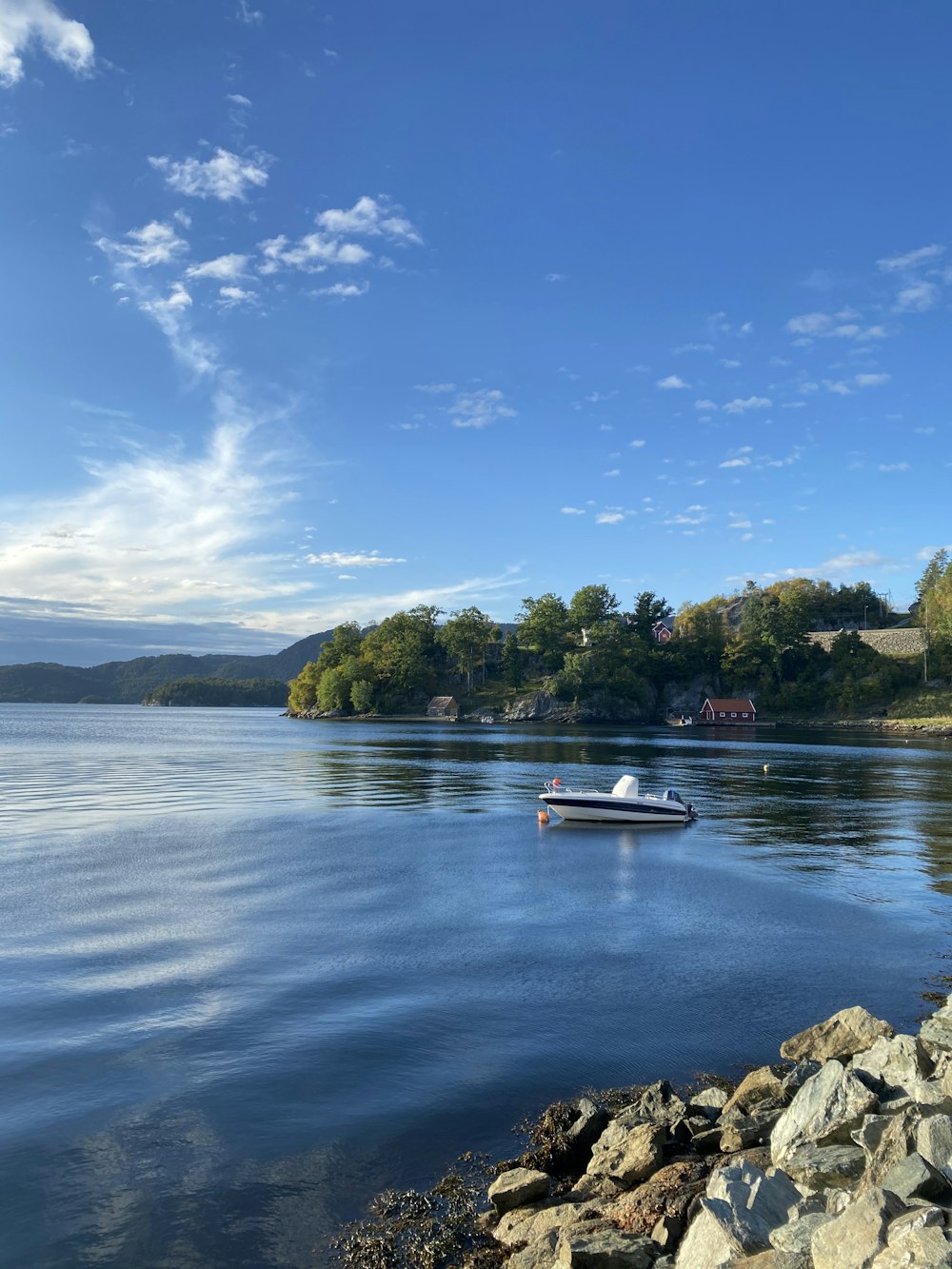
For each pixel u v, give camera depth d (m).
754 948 19.62
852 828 38.22
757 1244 7.20
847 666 178.25
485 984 16.88
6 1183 9.66
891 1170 7.85
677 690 192.25
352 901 23.88
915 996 16.53
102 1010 15.12
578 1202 9.27
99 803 45.28
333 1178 9.95
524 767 69.69
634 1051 13.77
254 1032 14.22
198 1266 8.31
